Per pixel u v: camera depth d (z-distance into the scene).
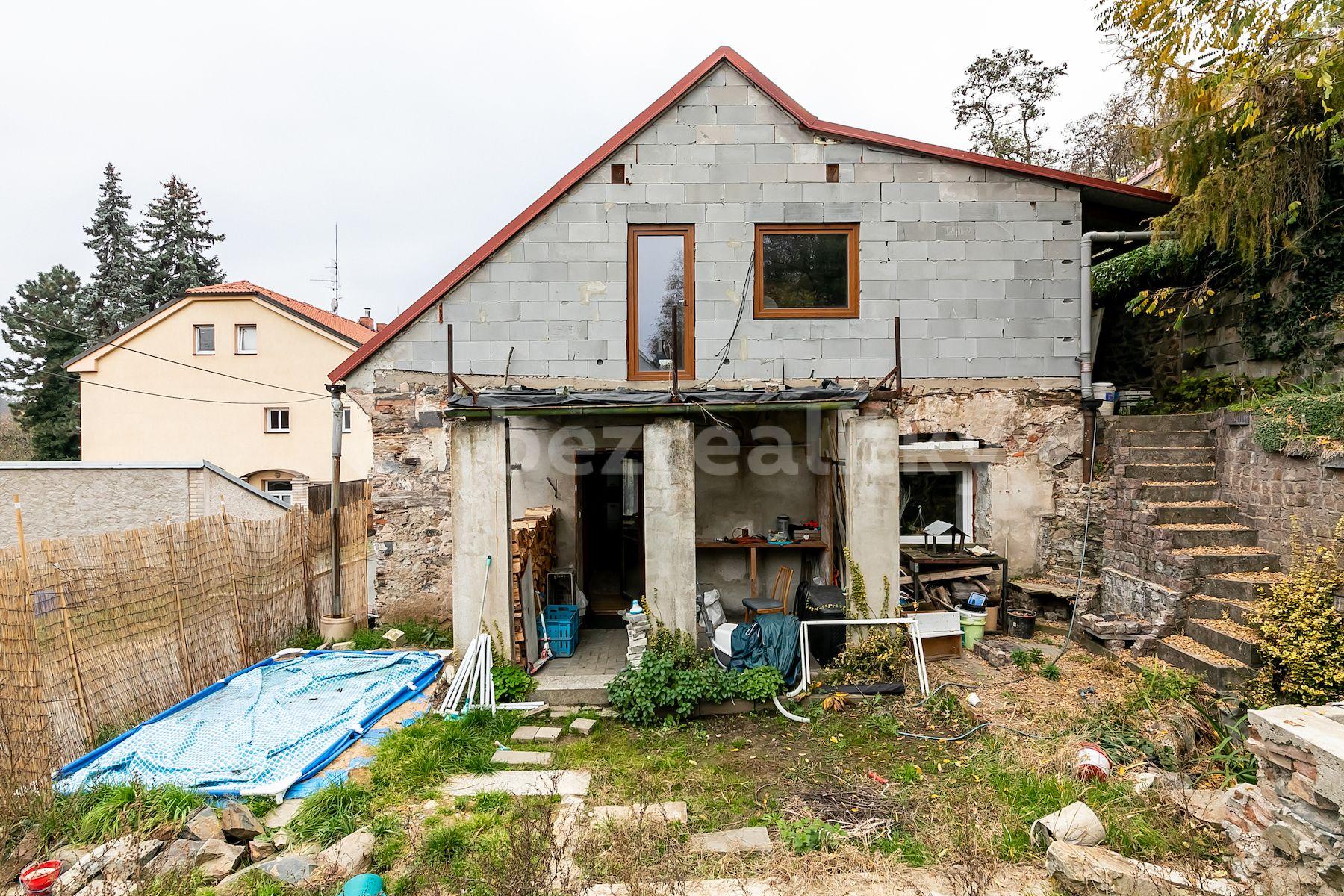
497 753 5.18
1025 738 4.99
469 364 8.06
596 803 4.40
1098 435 8.07
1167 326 9.17
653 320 8.06
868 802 4.34
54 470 7.75
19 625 4.39
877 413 7.10
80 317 27.39
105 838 3.83
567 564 8.45
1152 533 6.66
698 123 7.89
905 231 7.90
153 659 5.62
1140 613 6.68
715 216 7.90
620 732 5.67
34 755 4.31
